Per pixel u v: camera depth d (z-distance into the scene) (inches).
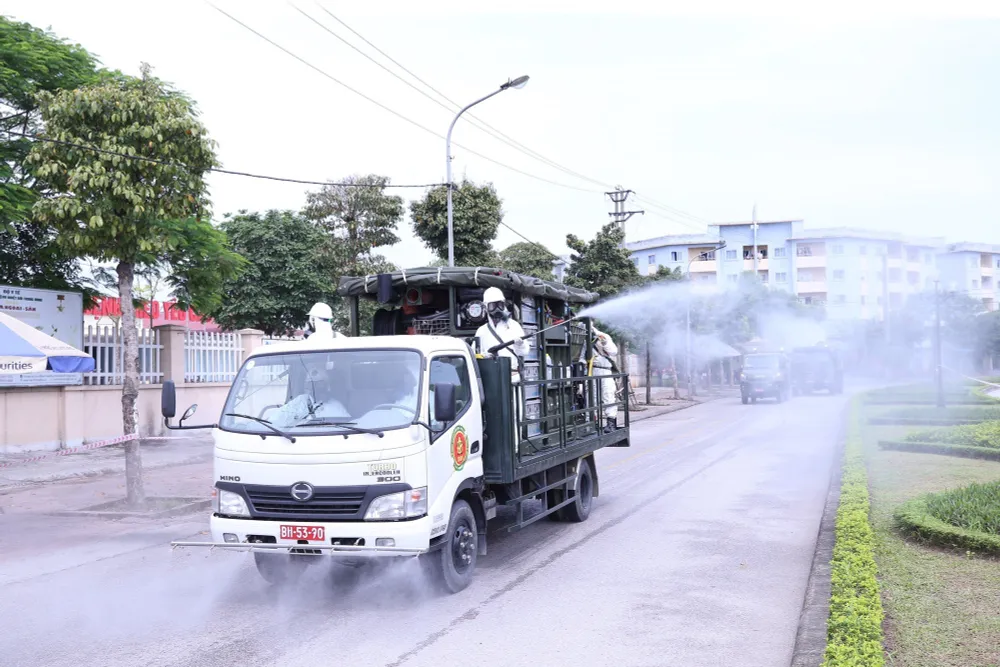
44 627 247.1
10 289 646.5
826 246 2396.7
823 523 359.6
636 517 408.8
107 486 535.8
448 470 265.0
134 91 426.9
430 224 1037.8
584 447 393.4
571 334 438.6
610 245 1190.9
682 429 907.4
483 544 297.0
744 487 493.0
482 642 227.0
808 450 674.8
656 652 217.3
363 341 275.3
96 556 342.3
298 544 246.5
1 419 635.5
